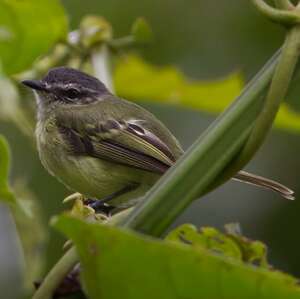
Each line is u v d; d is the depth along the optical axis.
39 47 6.80
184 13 12.86
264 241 12.23
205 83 7.92
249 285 3.82
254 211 12.47
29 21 6.70
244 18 12.97
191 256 3.85
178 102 8.27
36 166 10.83
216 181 4.72
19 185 6.46
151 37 8.03
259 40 12.99
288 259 12.07
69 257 4.70
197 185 4.66
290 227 12.26
